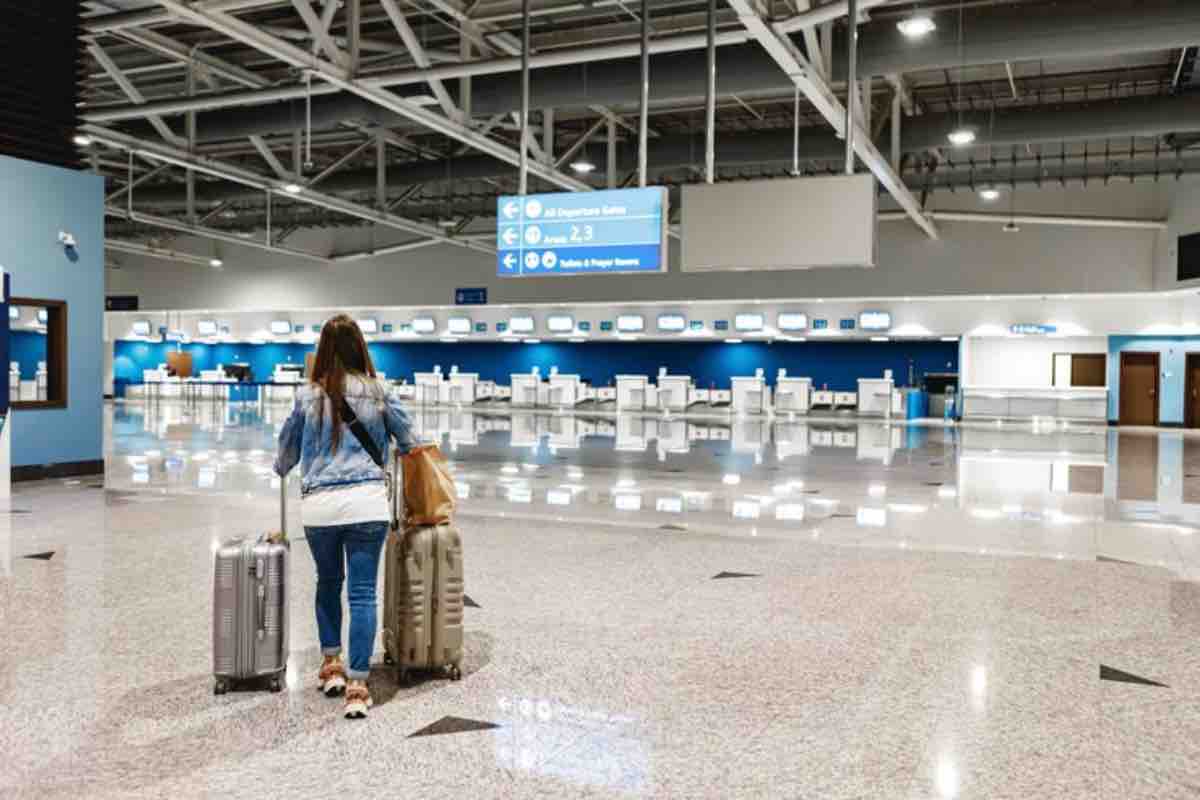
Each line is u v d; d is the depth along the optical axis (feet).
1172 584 18.52
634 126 70.85
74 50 34.68
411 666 12.31
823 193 33.30
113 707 11.35
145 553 20.44
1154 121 55.06
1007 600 17.13
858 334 96.58
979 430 79.00
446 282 108.27
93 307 34.71
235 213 100.48
